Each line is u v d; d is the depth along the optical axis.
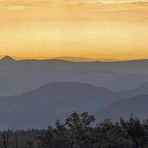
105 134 84.81
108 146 84.25
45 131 86.38
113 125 86.62
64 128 85.31
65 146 84.19
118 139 84.81
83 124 84.44
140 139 91.38
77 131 84.19
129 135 90.81
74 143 83.75
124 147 84.94
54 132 85.00
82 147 83.75
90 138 84.12
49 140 84.81
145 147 90.44
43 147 85.19
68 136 84.25
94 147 83.69
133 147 90.12
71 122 84.56
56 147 84.44
